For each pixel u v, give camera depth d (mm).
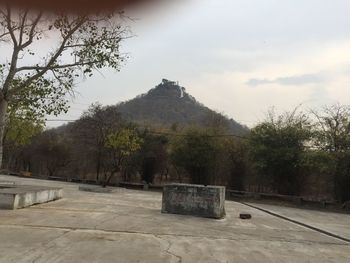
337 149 30109
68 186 30844
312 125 33344
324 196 32031
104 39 18156
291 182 33031
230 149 36812
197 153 36156
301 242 12031
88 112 44844
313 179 32625
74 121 47125
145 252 8797
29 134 34219
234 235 12172
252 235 12492
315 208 28609
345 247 11930
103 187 28750
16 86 17875
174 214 15977
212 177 37062
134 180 43281
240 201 30203
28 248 8383
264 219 17531
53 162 53312
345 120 30328
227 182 36969
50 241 9180
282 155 32469
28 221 11734
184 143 36875
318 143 31172
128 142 32375
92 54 18188
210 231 12523
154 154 42188
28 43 17875
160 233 11359
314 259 9680
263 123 34375
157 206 19219
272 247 10719
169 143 39719
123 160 40906
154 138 42750
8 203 14156
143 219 13898
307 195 32844
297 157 32094
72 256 7973
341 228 16922
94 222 12352
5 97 17703
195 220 14812
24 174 46125
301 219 19156
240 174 36500
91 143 44375
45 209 14852
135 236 10562
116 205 18078
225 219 16031
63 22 17484
